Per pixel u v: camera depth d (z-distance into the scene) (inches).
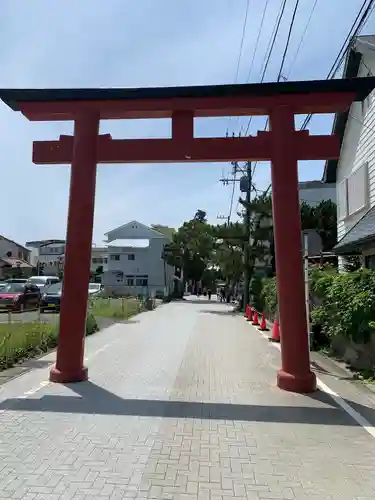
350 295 368.5
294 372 293.9
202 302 1945.1
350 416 239.9
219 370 358.3
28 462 173.5
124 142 317.7
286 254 300.8
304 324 298.0
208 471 169.2
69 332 311.6
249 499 148.4
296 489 156.3
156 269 2159.2
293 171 305.3
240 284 1441.9
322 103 304.0
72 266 313.3
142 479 161.2
